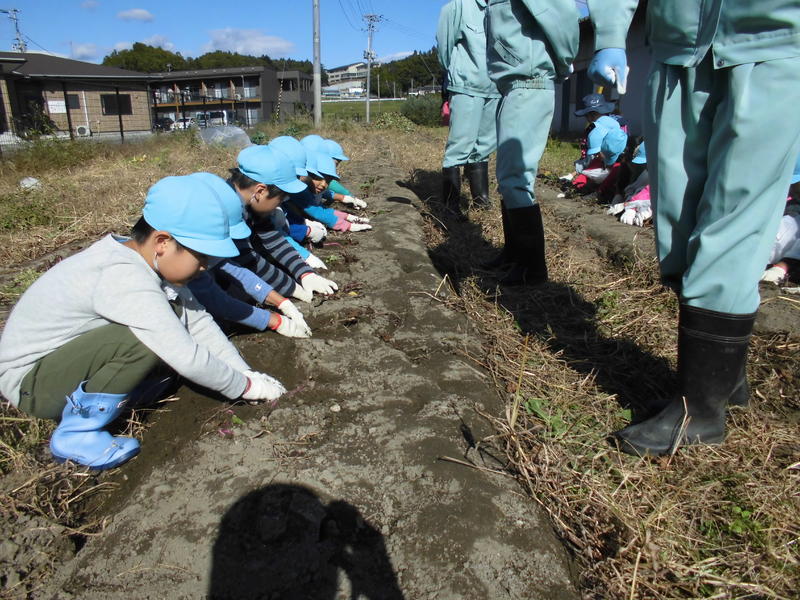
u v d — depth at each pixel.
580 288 3.62
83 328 1.96
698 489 1.86
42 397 1.99
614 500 1.82
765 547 1.64
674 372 2.58
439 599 1.48
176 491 1.83
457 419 2.17
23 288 3.64
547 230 4.94
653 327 3.00
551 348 2.85
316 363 2.56
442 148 11.65
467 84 5.10
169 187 1.93
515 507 1.77
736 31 1.71
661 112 1.96
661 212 2.03
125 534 1.68
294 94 48.81
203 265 2.04
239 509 1.74
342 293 3.39
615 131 5.84
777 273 3.48
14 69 25.39
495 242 4.67
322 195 5.20
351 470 1.89
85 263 1.96
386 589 1.51
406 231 4.67
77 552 1.67
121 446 2.03
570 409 2.33
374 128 19.61
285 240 3.45
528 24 3.16
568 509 1.80
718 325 1.86
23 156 9.59
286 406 2.25
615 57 2.05
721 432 2.01
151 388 2.27
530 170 3.41
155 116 30.58
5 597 1.52
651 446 2.00
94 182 7.48
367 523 1.70
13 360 1.95
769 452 2.00
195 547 1.62
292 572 1.55
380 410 2.21
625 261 4.05
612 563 1.60
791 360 2.61
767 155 1.70
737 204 1.77
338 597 1.48
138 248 2.00
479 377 2.50
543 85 3.29
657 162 1.99
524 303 3.40
